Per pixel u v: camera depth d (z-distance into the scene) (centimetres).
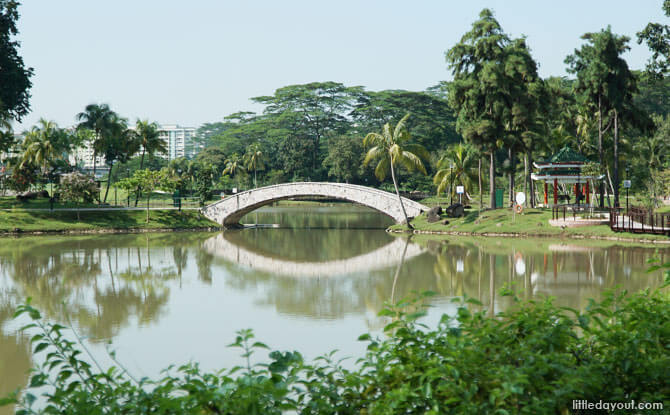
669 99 11412
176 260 3984
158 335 1917
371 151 6325
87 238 5650
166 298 2589
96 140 8462
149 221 6788
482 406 475
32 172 8294
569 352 571
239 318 2170
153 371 1527
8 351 1722
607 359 540
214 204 7181
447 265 3534
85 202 7619
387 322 2058
